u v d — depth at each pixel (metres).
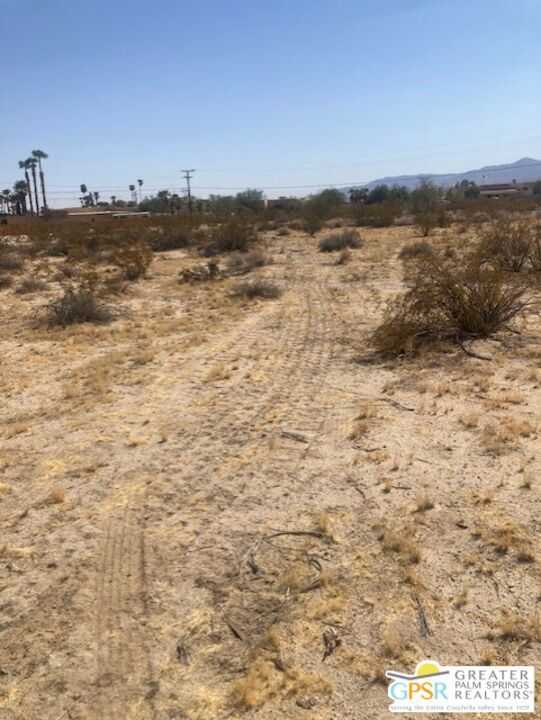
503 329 11.23
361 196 90.75
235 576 4.79
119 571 4.95
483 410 7.64
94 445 7.47
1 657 4.10
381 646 3.99
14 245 36.97
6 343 13.25
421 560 4.80
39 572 5.00
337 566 4.82
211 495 6.07
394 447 6.80
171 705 3.64
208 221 49.09
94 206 143.00
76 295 15.73
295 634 4.14
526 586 4.44
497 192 119.00
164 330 13.97
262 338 12.74
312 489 6.04
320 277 21.50
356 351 11.17
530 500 5.53
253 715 3.53
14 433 7.97
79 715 3.62
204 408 8.56
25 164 114.12
